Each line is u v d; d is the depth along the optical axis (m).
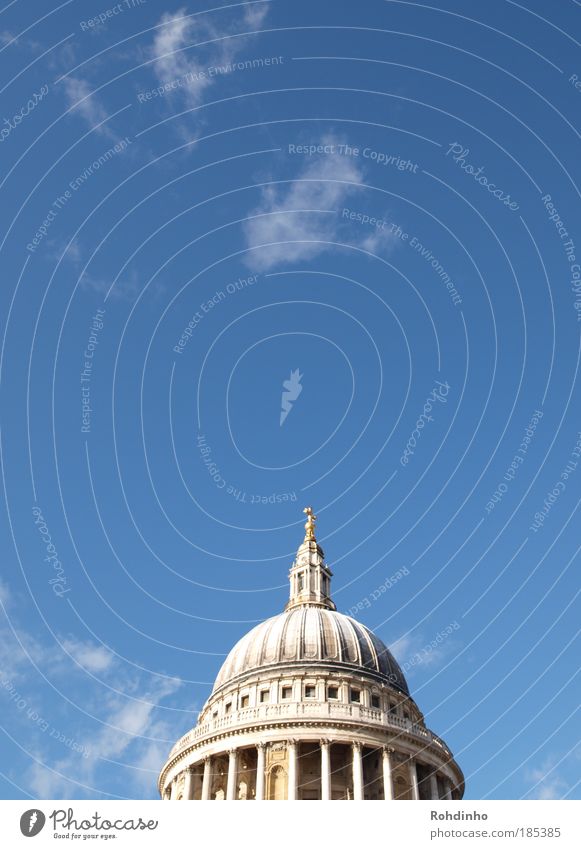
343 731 107.25
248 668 121.25
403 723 112.44
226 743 109.00
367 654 122.62
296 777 103.12
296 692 114.31
